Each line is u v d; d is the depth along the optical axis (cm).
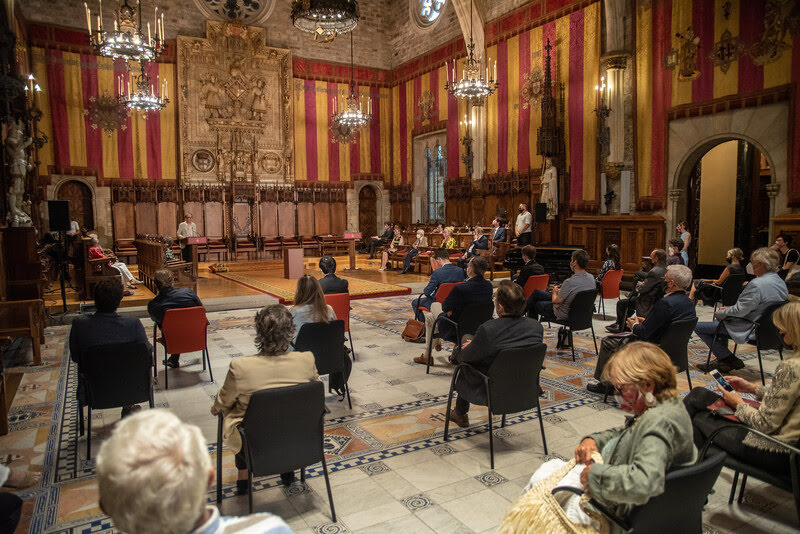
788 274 886
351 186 2498
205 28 2178
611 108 1484
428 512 347
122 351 424
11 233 946
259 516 151
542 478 273
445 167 2273
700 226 1695
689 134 1322
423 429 484
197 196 2183
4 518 255
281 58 2316
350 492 373
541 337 430
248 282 1477
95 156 1997
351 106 2053
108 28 1991
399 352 756
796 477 275
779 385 289
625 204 1473
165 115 2125
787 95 1123
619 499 211
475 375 430
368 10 2475
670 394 231
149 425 131
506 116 1877
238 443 329
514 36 1822
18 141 1144
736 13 1205
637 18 1423
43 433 478
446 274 794
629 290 1373
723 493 369
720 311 601
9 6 1270
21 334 693
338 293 688
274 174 2331
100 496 126
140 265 1522
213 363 704
